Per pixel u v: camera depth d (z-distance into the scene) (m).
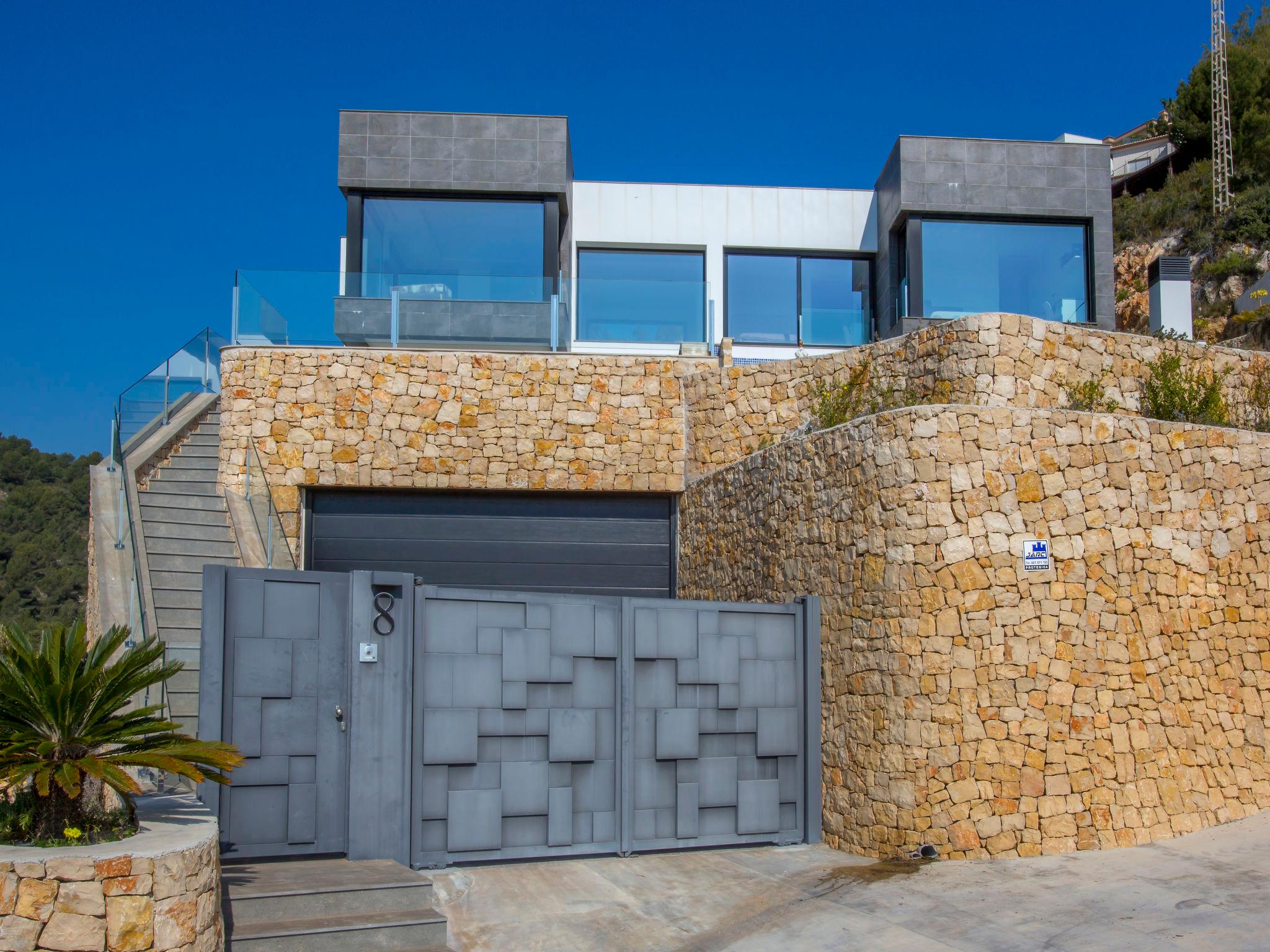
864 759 9.41
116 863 5.41
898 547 9.34
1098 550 9.60
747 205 19.09
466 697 8.52
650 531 14.70
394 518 14.38
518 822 8.66
